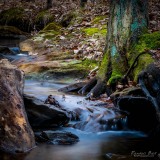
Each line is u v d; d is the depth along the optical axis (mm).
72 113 6527
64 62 9977
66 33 13797
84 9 16750
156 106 5793
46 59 10695
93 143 5594
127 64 7777
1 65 5805
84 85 8070
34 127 6168
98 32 12422
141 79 6121
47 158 4840
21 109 5348
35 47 12688
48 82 8961
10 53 12367
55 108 6383
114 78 7484
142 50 7676
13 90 5484
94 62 9641
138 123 6344
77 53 10719
